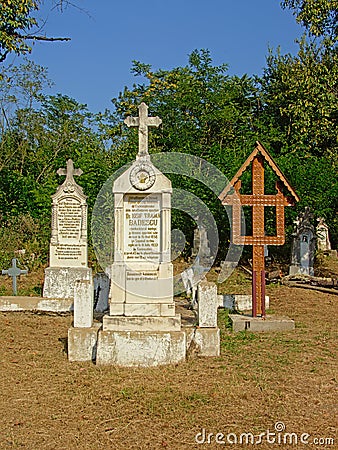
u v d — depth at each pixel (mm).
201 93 32875
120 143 29234
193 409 6141
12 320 11039
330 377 7309
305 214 18422
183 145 27391
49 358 8188
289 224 19750
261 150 10523
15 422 5793
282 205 10617
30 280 16172
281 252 20922
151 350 7746
